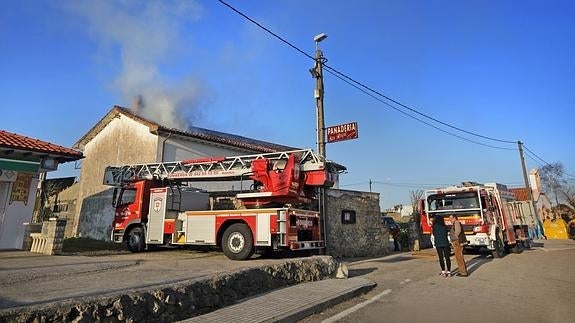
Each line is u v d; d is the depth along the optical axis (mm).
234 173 15336
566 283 10859
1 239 14836
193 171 16359
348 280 10516
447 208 18766
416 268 14281
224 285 7672
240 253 13109
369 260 17453
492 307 7848
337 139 15828
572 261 16438
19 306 5172
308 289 9039
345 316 7129
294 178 13789
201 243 14133
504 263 15789
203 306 7035
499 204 20047
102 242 20344
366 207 20859
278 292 8672
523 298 8766
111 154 24438
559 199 58875
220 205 16703
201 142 23203
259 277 8812
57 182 29578
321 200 16047
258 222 13203
